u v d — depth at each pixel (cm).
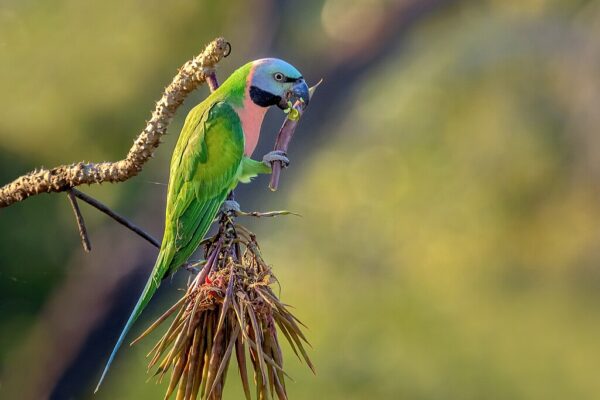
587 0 1380
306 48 1428
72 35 1205
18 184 501
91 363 1341
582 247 1405
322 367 1282
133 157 479
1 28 1195
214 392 448
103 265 1293
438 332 1368
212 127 614
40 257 1253
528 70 1363
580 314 1403
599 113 1348
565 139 1368
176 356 461
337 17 1426
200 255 1287
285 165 563
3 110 1180
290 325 462
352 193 1452
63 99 1185
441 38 1432
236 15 1330
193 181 605
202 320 459
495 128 1383
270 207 1443
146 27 1225
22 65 1189
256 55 1394
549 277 1423
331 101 1448
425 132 1423
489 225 1414
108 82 1198
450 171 1423
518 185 1396
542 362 1369
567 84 1359
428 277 1413
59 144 1189
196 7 1234
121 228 1282
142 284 1316
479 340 1377
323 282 1394
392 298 1388
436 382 1324
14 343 1317
